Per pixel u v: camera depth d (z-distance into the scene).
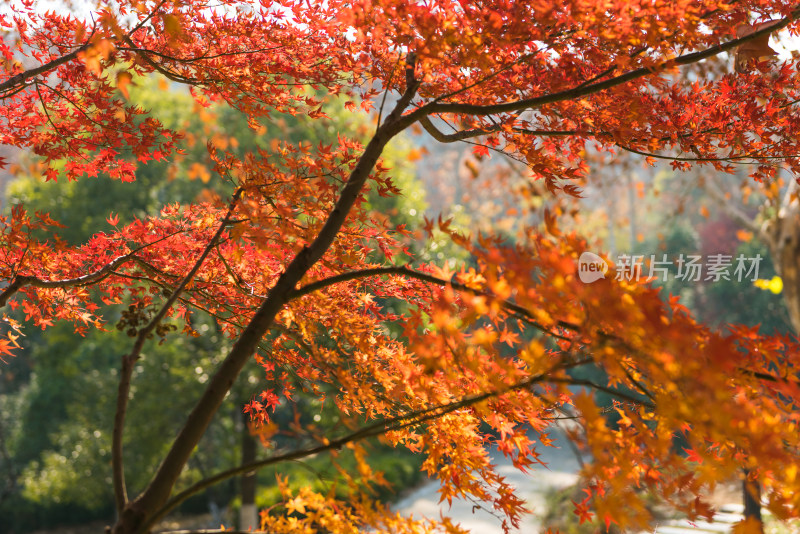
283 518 1.92
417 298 3.04
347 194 2.49
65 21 3.23
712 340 1.45
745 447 1.58
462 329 1.77
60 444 12.60
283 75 3.41
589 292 1.54
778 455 1.43
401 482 12.90
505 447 2.44
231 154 2.86
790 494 1.65
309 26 3.15
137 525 1.84
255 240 2.49
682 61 2.51
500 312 1.93
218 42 3.23
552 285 1.57
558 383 1.64
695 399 1.43
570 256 1.63
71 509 14.42
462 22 2.30
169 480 1.94
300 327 2.93
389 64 3.05
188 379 9.07
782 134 2.88
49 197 9.95
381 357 2.81
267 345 3.18
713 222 16.52
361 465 1.80
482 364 1.98
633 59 2.63
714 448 1.96
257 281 3.30
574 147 3.25
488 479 2.46
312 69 3.31
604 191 15.17
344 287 3.04
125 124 3.41
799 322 7.16
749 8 2.68
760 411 1.70
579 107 2.92
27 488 12.13
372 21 2.36
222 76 3.28
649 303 1.58
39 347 11.43
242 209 2.55
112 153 3.55
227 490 14.41
